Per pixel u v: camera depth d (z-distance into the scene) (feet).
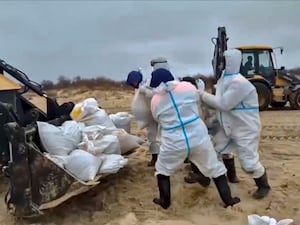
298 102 63.62
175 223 17.33
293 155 29.12
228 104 18.67
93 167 17.88
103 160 18.95
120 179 21.75
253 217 15.07
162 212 18.48
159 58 22.49
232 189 20.63
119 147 20.26
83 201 19.17
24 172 16.74
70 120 22.06
